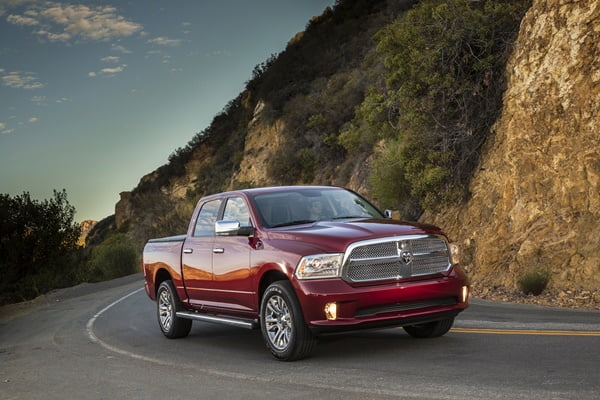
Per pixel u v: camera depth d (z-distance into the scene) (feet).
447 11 64.75
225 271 29.01
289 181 153.58
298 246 25.11
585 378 18.83
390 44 70.08
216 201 32.22
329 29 202.18
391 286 23.91
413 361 23.36
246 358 27.12
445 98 65.10
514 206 52.70
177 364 26.81
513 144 53.98
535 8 57.93
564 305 39.70
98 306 56.29
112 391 22.39
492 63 62.80
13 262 90.48
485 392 17.94
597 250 43.91
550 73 52.95
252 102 227.61
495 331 29.14
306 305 23.84
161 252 35.68
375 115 84.38
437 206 65.98
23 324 50.75
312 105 155.53
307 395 19.36
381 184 75.46
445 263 25.40
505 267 50.75
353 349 26.89
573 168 48.60
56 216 95.61
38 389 23.90
